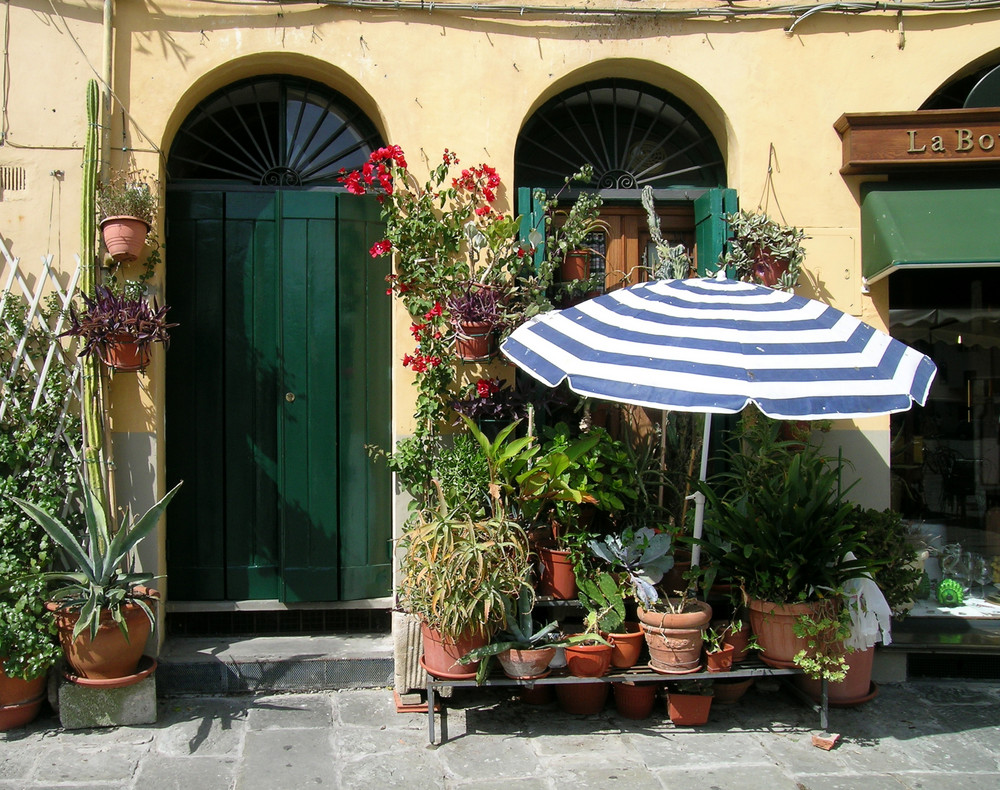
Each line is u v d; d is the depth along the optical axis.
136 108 4.97
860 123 5.24
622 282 5.71
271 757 4.16
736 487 4.98
